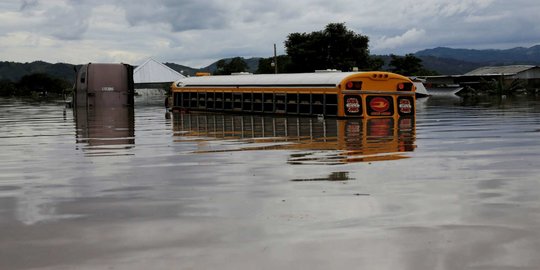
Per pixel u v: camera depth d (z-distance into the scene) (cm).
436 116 2594
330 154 1152
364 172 900
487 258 464
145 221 605
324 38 8888
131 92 4416
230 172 934
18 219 627
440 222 575
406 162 1016
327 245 507
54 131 1986
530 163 989
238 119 2545
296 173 904
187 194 750
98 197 744
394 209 634
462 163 997
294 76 2831
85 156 1217
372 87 2527
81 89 4378
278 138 1552
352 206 652
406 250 488
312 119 2439
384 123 2116
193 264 464
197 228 572
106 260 478
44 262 475
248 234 546
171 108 3769
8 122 2575
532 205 645
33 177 930
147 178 895
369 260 466
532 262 453
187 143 1466
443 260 461
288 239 527
